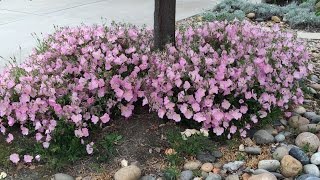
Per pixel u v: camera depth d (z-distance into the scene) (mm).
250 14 3918
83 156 1690
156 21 2039
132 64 1937
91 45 2018
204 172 1597
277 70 1937
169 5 2014
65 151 1678
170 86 1746
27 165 1667
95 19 3717
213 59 1860
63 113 1705
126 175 1542
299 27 3637
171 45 2006
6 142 1768
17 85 1804
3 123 1799
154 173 1611
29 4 4289
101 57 1893
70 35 2182
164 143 1731
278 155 1653
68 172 1628
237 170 1610
